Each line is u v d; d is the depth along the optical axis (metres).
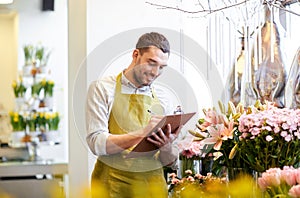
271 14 2.12
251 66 2.17
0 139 7.72
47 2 8.26
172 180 2.04
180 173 2.16
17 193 5.33
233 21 2.21
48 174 5.61
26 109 6.68
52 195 1.22
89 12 3.88
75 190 1.14
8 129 7.74
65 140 7.88
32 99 6.69
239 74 2.25
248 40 2.17
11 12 8.45
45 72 6.88
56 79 8.23
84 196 1.11
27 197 5.35
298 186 1.28
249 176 1.52
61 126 7.87
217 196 1.36
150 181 2.42
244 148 1.81
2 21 9.23
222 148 1.91
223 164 1.95
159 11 3.83
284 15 2.29
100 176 2.53
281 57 2.11
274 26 2.12
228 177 1.61
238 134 1.89
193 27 3.39
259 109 1.95
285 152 1.77
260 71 2.13
